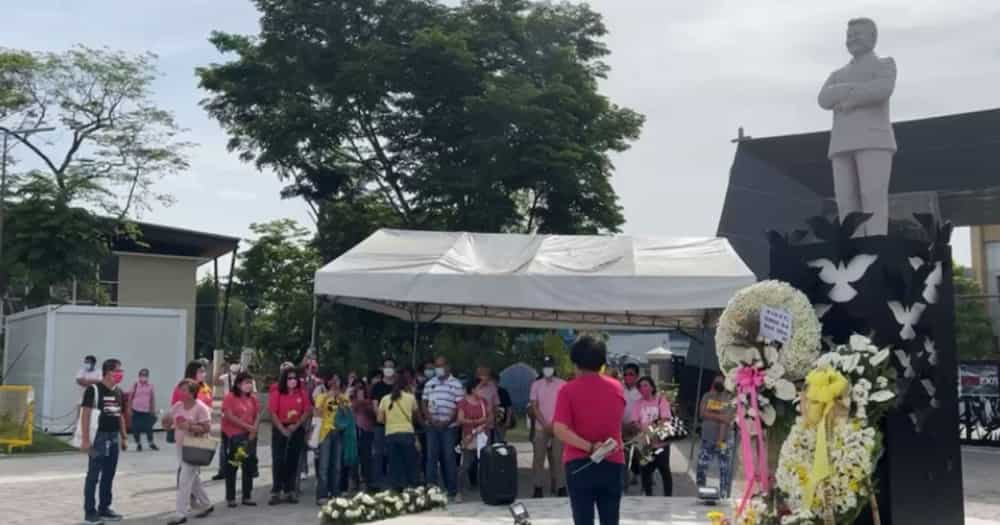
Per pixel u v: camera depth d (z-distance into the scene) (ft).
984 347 130.41
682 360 113.29
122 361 82.74
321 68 96.94
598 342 22.07
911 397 19.40
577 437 21.33
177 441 40.55
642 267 46.44
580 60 103.96
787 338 18.67
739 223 93.50
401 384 46.24
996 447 77.87
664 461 44.98
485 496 42.27
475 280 46.60
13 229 96.43
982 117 88.28
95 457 40.04
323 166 101.40
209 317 189.26
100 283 124.06
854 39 38.88
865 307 19.33
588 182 96.73
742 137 95.50
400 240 53.31
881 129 38.40
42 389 80.74
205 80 96.68
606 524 21.50
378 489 47.50
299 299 113.70
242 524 39.52
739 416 19.08
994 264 144.77
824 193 92.02
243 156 101.14
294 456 45.88
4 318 105.50
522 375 72.43
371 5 96.68
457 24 97.45
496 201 92.63
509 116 90.02
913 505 19.21
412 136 97.45
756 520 18.75
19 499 47.24
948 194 87.86
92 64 122.52
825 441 17.61
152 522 40.52
